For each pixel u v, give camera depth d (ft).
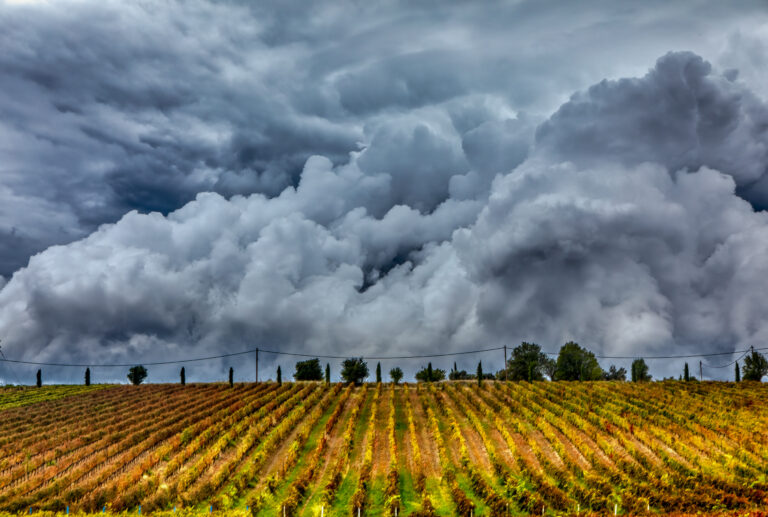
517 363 389.80
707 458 181.57
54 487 160.66
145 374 386.93
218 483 165.89
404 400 297.74
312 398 288.51
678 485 157.28
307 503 154.30
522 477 164.45
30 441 221.05
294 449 194.70
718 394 290.97
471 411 248.11
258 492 163.53
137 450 197.36
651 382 346.95
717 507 136.98
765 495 143.64
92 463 183.93
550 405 253.65
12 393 345.31
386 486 158.92
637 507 139.23
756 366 367.25
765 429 207.92
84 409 290.97
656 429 207.21
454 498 149.18
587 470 173.58
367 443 211.61
